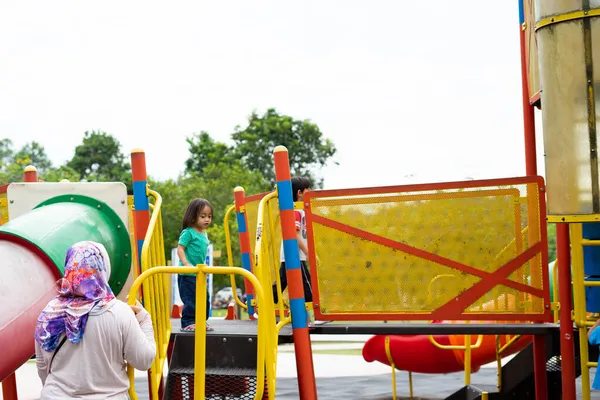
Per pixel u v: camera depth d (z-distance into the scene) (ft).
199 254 20.36
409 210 18.28
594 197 15.01
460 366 27.99
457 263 17.97
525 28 19.92
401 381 36.17
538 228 17.63
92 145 241.76
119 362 12.28
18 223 14.80
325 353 49.96
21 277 13.52
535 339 19.44
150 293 15.28
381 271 18.38
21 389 34.65
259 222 16.90
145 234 17.03
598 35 15.14
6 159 243.81
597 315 17.13
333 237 18.61
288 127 210.79
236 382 16.35
